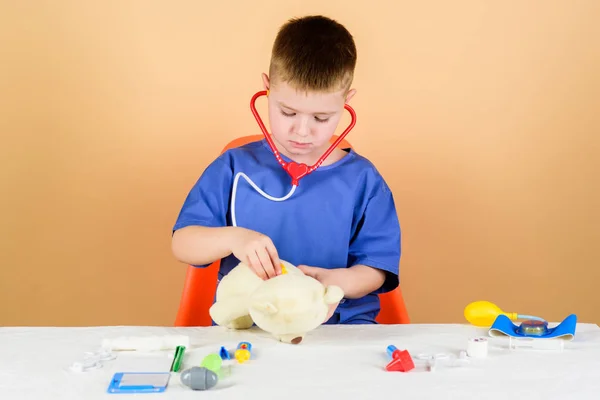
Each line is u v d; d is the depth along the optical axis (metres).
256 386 0.82
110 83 1.90
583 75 1.94
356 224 1.46
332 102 1.26
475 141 1.95
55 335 1.03
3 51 1.88
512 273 1.98
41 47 1.89
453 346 1.00
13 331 1.04
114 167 1.92
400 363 0.88
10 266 1.93
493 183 1.96
